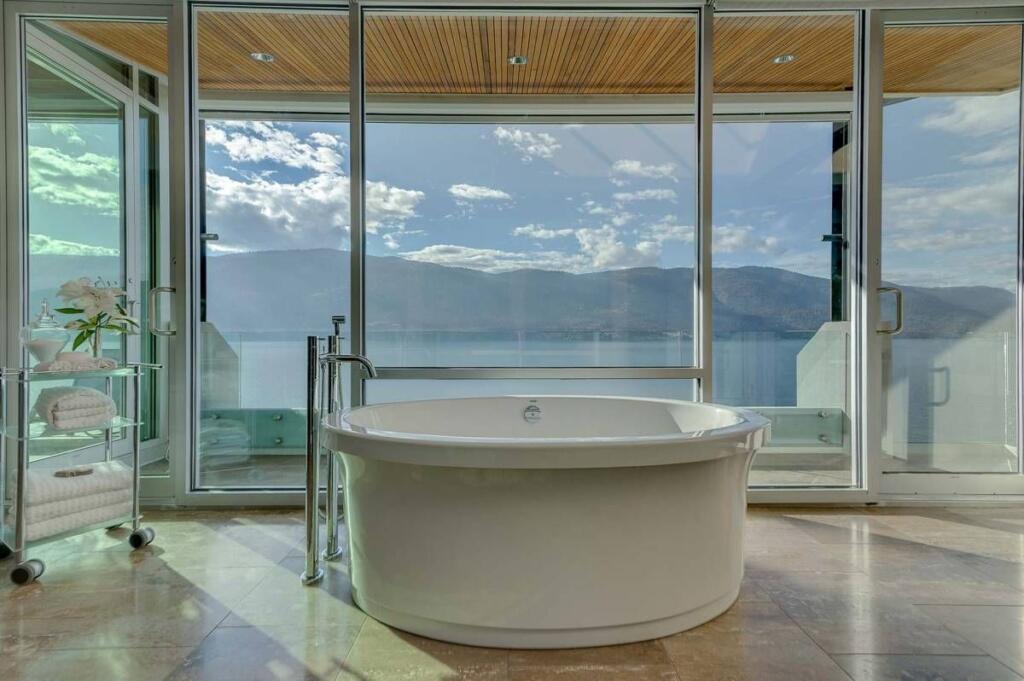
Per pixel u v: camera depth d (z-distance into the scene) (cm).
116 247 297
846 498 299
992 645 162
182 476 294
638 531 164
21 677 147
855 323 305
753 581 206
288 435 300
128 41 294
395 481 171
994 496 300
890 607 185
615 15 300
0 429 227
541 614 161
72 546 241
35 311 294
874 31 296
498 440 158
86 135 296
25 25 293
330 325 301
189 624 175
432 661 156
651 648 162
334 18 299
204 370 300
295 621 177
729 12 298
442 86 305
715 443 167
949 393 302
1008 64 302
